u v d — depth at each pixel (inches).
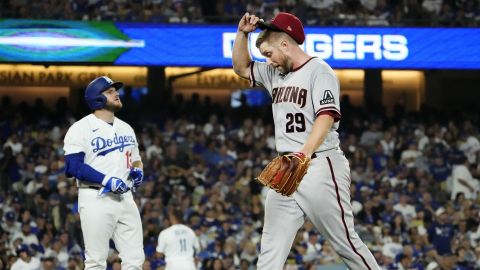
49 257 951.6
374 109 1400.1
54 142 1241.4
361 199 1114.7
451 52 1201.4
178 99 1390.3
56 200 1063.6
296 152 305.0
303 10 1284.4
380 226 1048.8
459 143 1300.4
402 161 1244.5
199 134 1279.5
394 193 1144.8
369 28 1192.8
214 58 1176.8
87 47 1149.1
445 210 1103.6
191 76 1485.0
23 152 1198.3
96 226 412.2
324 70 316.5
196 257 913.5
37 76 1439.5
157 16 1230.9
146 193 1094.4
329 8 1294.3
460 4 1294.3
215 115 1321.4
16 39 1133.7
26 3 1206.9
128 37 1159.6
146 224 1006.4
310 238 989.8
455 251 1027.9
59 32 1144.8
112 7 1242.6
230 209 1088.2
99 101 415.2
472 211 1101.1
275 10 1291.8
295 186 305.3
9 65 1434.5
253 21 339.9
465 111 1424.7
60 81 1441.9
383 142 1283.2
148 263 901.2
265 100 1491.1
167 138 1277.1
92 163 413.1
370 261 326.3
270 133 1300.4
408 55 1196.5
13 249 994.1
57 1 1215.6
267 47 323.6
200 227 1019.3
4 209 1077.8
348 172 324.8
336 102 313.0
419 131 1306.6
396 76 1529.3
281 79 328.5
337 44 1186.6
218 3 1294.3
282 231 326.0
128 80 1448.1
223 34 1179.3
